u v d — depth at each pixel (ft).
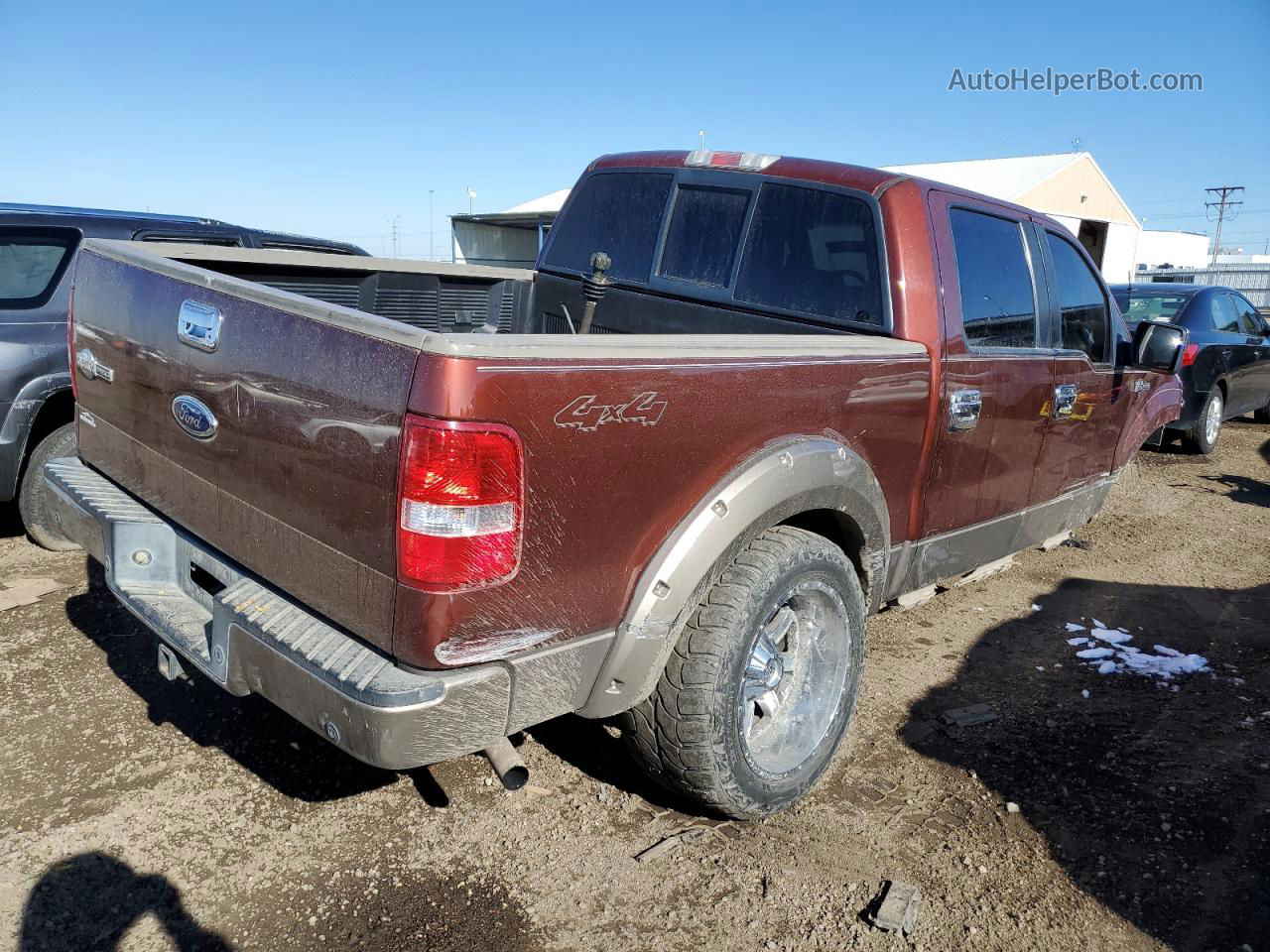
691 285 12.60
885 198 10.79
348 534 7.09
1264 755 11.60
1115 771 11.07
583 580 7.50
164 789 9.70
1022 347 12.53
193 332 8.36
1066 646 14.87
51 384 14.93
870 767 10.94
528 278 15.11
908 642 14.74
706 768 8.75
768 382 8.55
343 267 13.01
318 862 8.73
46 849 8.66
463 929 7.97
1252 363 32.86
